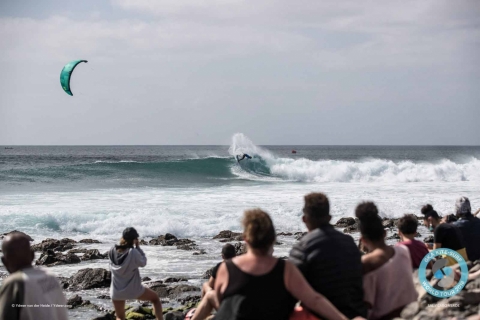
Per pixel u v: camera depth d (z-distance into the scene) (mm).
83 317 17078
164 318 15711
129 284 14297
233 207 42469
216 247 29797
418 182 68625
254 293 7734
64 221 36219
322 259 8266
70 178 68312
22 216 36156
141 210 39656
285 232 35156
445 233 13109
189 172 74062
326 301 7836
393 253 9055
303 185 63500
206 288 12312
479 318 7910
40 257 25344
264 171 74562
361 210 9148
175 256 27016
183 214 39094
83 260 25859
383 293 8930
